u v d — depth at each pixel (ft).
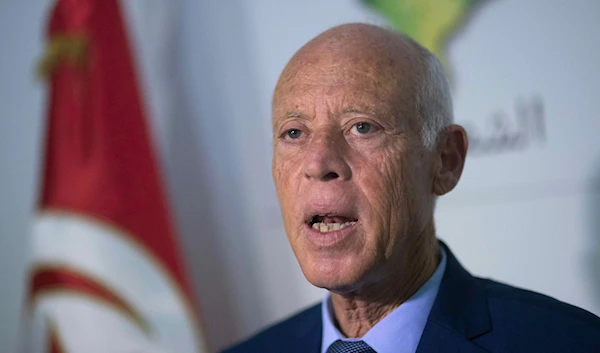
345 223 2.77
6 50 6.07
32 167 5.92
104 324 4.91
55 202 5.09
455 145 3.11
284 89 2.92
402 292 2.95
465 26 4.84
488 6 4.79
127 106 5.15
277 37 5.42
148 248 4.97
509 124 4.72
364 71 2.78
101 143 5.05
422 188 2.87
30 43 6.02
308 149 2.71
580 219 4.52
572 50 4.56
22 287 5.86
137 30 5.84
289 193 2.83
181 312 4.94
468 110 4.83
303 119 2.82
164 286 4.96
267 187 5.45
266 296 5.45
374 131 2.75
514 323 2.75
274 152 3.05
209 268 5.60
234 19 5.56
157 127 5.75
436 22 4.89
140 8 5.83
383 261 2.73
